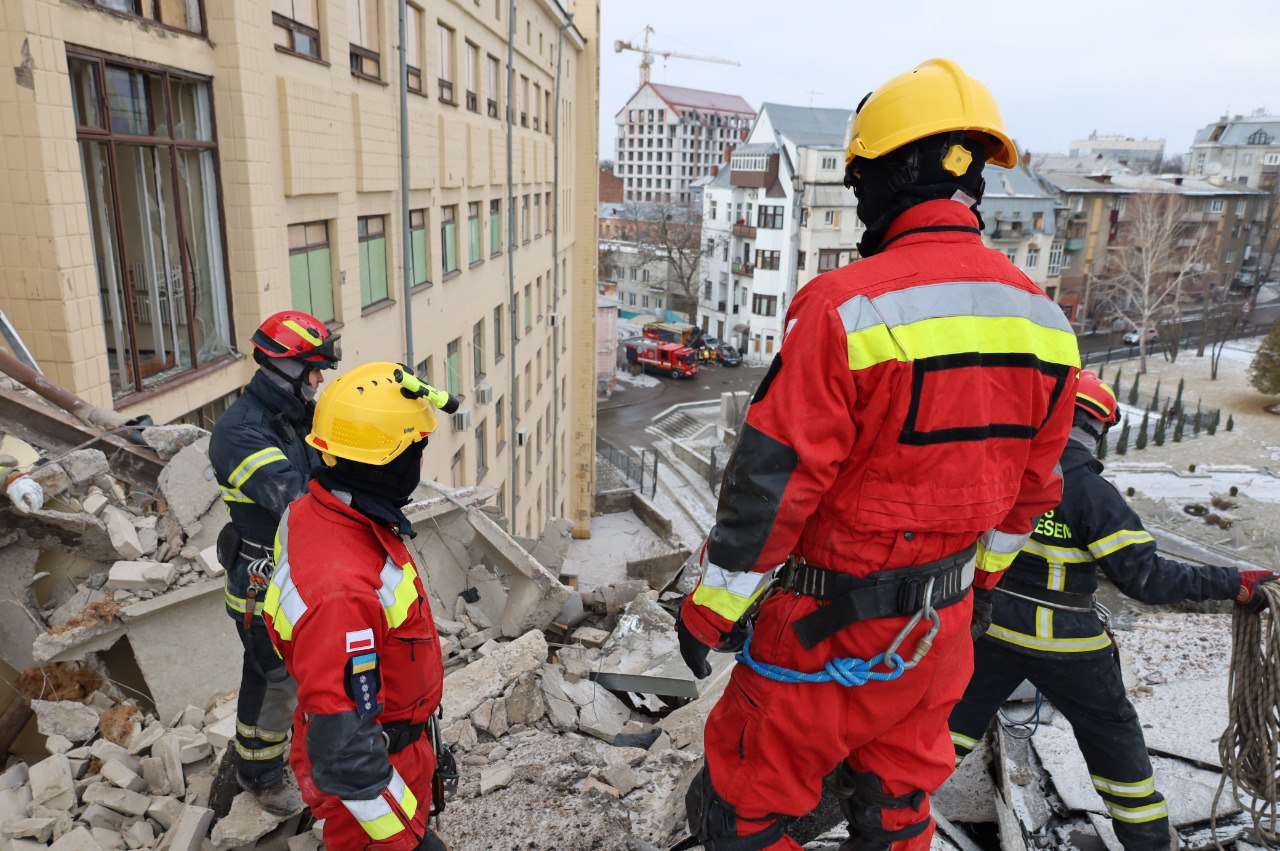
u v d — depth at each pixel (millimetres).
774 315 59469
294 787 3398
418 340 12539
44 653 3793
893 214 1868
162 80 6336
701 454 37781
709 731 2158
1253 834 3309
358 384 2154
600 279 82750
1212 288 76688
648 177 143750
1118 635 5004
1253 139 114688
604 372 51969
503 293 18641
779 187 57031
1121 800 3051
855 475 1767
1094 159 90188
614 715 4516
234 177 7207
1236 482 33000
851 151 1938
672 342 59500
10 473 3979
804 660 1907
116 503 4328
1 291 5094
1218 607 9875
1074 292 68062
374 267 10898
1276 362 44812
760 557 1733
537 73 21953
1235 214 78125
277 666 3145
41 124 4910
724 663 4824
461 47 14250
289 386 3330
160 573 4004
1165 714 4109
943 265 1748
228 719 3928
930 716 2012
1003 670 3074
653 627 5531
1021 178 62906
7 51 4773
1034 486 1958
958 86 1813
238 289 7449
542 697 4457
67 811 3396
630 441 43375
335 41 9023
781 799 2006
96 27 5461
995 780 3537
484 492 6027
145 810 3432
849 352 1651
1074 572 2910
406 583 2254
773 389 1728
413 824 2211
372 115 10172
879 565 1806
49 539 4102
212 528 4348
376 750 2078
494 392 17844
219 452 3123
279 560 2213
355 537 2172
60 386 4969
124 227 6055
